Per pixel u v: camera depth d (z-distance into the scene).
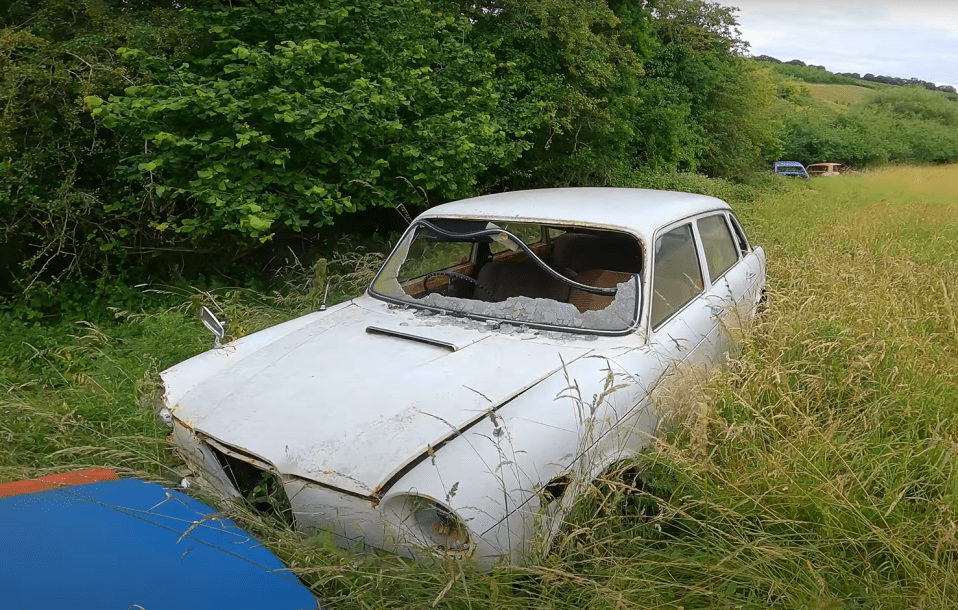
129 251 6.53
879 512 2.81
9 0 6.53
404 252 4.16
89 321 5.74
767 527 2.86
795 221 11.00
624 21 13.52
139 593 1.87
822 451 3.21
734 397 3.47
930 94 47.69
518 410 2.75
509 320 3.53
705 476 2.96
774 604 2.45
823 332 4.39
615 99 11.94
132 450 3.51
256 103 5.52
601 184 13.08
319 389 3.00
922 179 25.59
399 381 3.00
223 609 1.90
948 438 3.40
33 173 5.88
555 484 2.62
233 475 2.95
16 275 6.39
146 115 5.40
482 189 9.58
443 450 2.56
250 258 7.25
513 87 9.25
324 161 6.00
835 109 47.75
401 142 6.71
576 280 3.96
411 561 2.44
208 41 6.72
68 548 1.99
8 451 3.57
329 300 5.77
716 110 21.52
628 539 2.66
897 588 2.56
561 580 2.37
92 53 6.09
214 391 3.10
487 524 2.37
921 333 4.85
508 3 10.17
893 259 6.90
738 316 4.16
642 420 3.08
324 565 2.39
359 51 6.85
